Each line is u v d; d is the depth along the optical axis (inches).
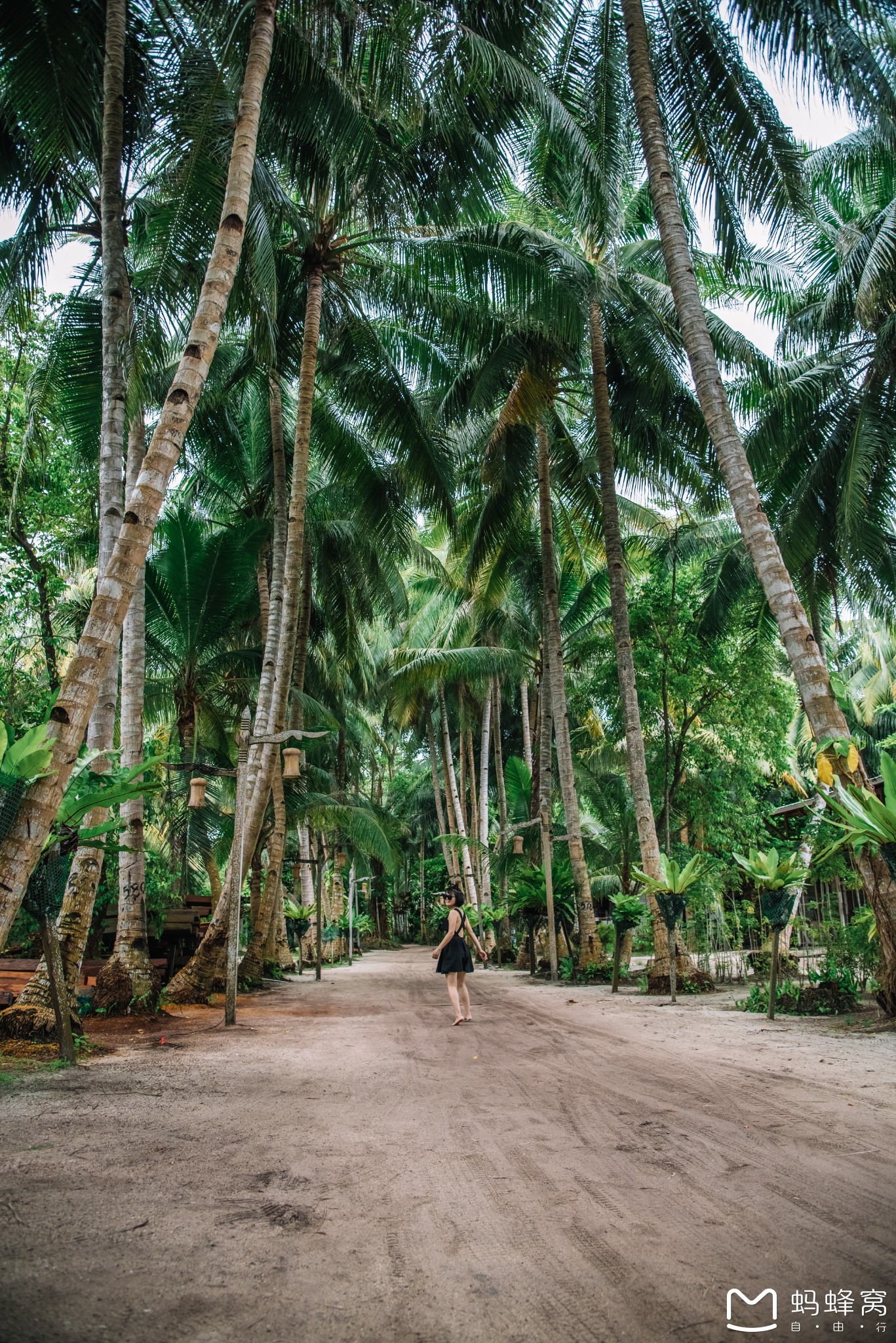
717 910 649.6
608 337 674.2
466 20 447.8
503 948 997.8
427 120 446.0
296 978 753.6
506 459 663.1
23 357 590.9
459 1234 113.7
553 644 703.7
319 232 559.5
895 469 610.9
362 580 909.8
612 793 1028.5
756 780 889.5
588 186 477.7
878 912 331.6
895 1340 84.7
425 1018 396.8
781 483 661.3
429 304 593.0
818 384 598.9
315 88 429.7
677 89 454.6
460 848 1208.2
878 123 403.9
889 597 701.3
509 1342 85.0
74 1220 118.2
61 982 265.0
